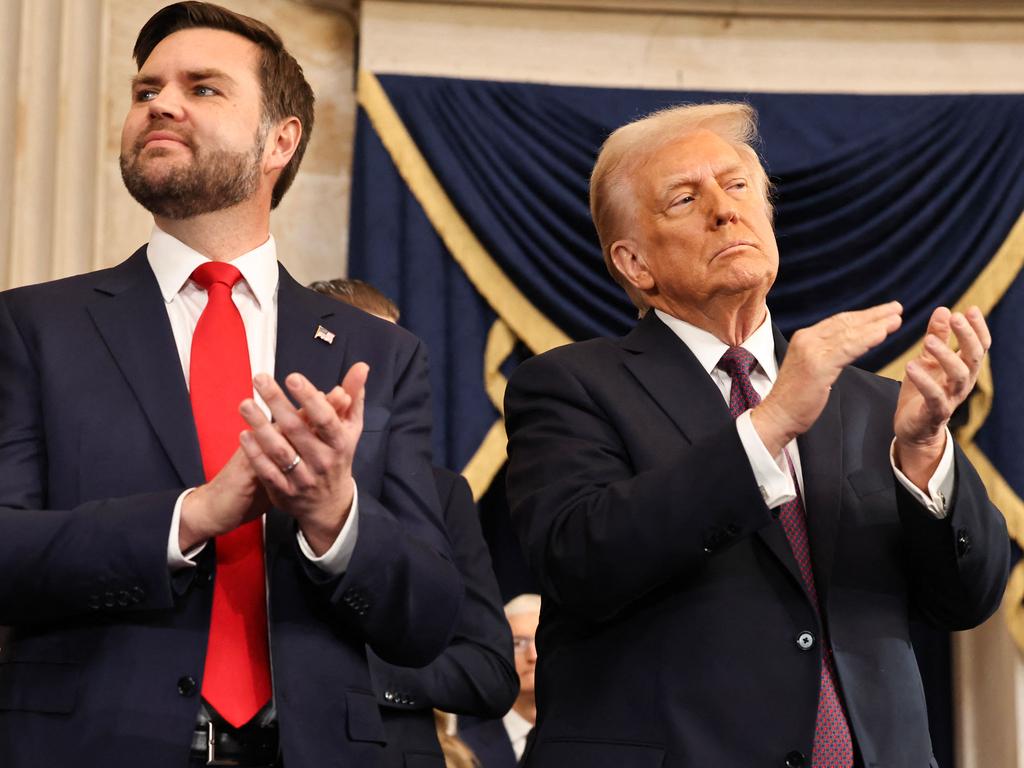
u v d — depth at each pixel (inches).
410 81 234.2
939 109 239.5
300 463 86.7
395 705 122.3
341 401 87.7
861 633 103.0
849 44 245.3
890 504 108.2
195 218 102.3
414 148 230.5
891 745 100.1
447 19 239.3
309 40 238.4
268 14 234.4
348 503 90.0
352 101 239.1
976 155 236.7
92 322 97.8
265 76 108.5
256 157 104.4
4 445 93.7
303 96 112.6
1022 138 237.3
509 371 227.8
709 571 103.5
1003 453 225.0
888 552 106.7
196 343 98.1
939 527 102.9
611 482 106.3
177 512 87.7
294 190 233.3
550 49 241.1
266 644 91.3
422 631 93.7
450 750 148.6
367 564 90.0
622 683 102.2
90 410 93.7
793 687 99.7
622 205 120.4
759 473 99.1
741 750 98.3
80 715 86.5
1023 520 222.5
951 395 99.7
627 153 121.2
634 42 243.0
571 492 106.2
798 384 99.1
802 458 107.8
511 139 233.5
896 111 239.9
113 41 221.1
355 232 228.5
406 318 225.5
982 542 104.1
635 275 119.6
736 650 100.7
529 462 110.8
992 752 230.5
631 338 117.0
